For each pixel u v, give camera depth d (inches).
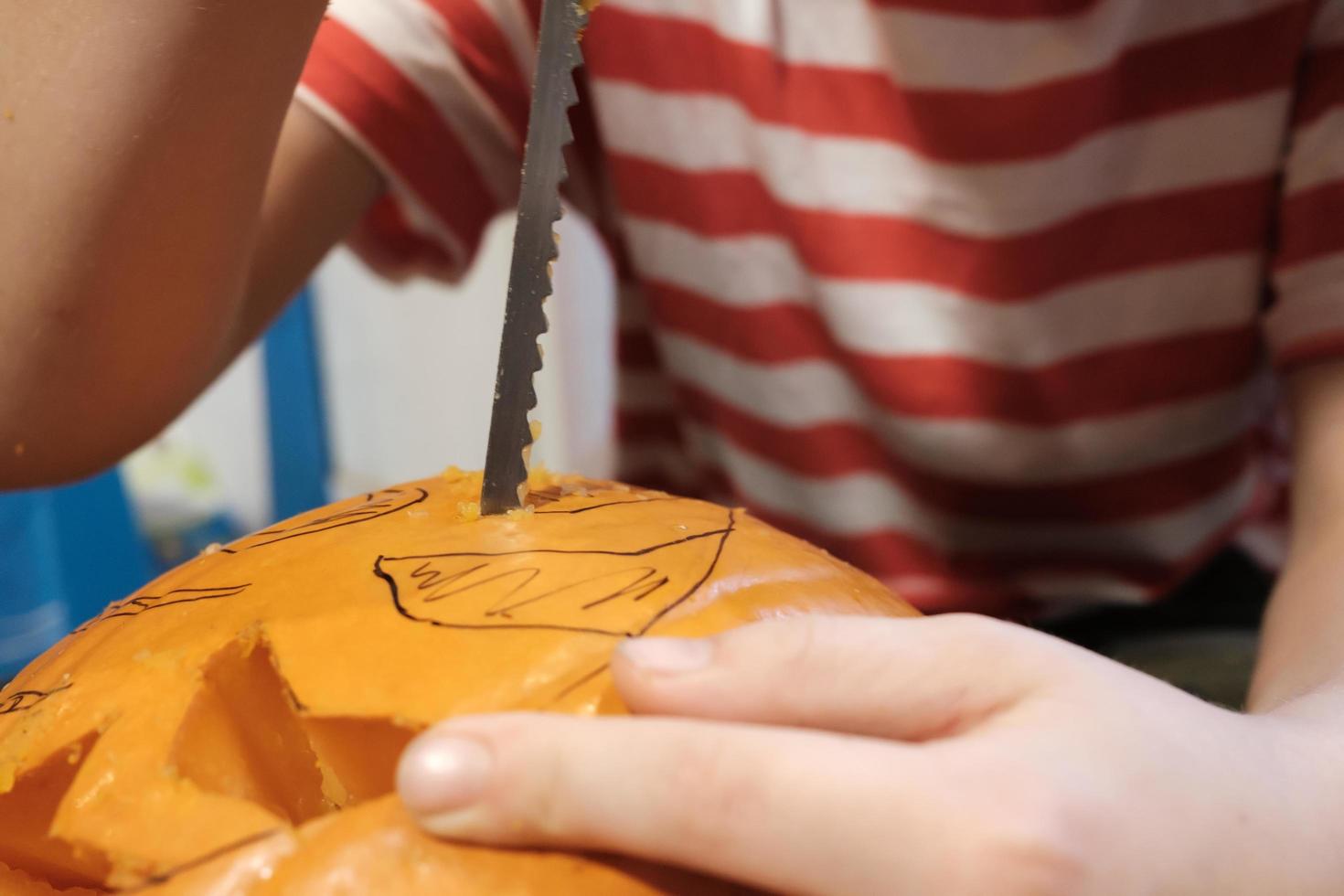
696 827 12.2
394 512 19.1
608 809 12.4
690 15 35.0
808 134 34.9
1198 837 12.6
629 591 16.1
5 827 16.2
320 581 16.6
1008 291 34.5
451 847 13.2
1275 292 32.7
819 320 37.3
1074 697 13.2
